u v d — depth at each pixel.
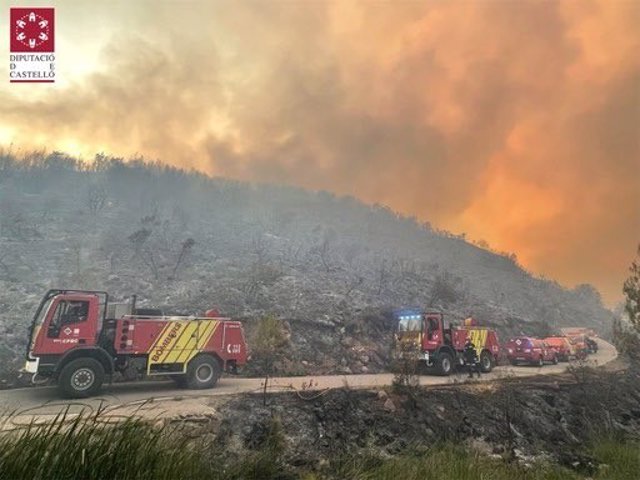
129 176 62.66
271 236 53.12
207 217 57.72
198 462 4.32
